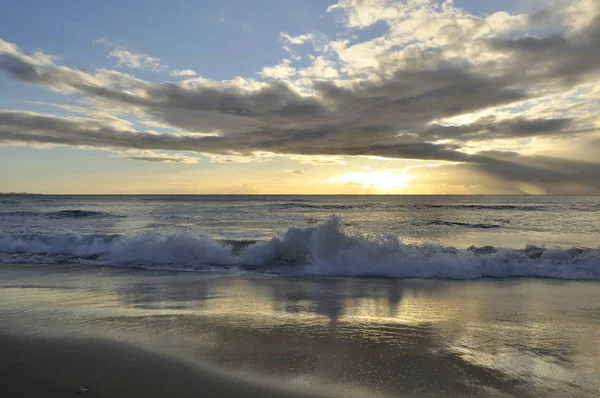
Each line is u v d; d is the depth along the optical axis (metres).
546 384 3.34
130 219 24.19
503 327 4.85
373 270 8.45
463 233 17.34
